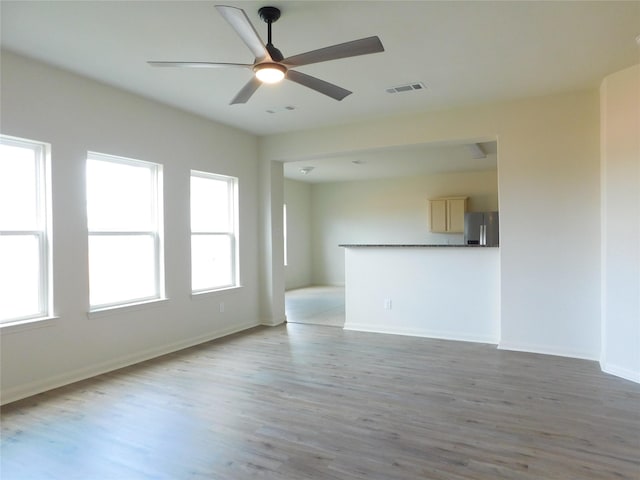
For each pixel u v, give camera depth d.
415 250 5.29
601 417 2.85
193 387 3.48
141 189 4.44
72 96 3.67
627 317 3.60
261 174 5.98
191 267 4.91
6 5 2.55
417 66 3.54
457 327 5.07
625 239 3.60
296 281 10.59
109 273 4.11
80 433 2.69
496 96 4.33
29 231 3.42
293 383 3.56
